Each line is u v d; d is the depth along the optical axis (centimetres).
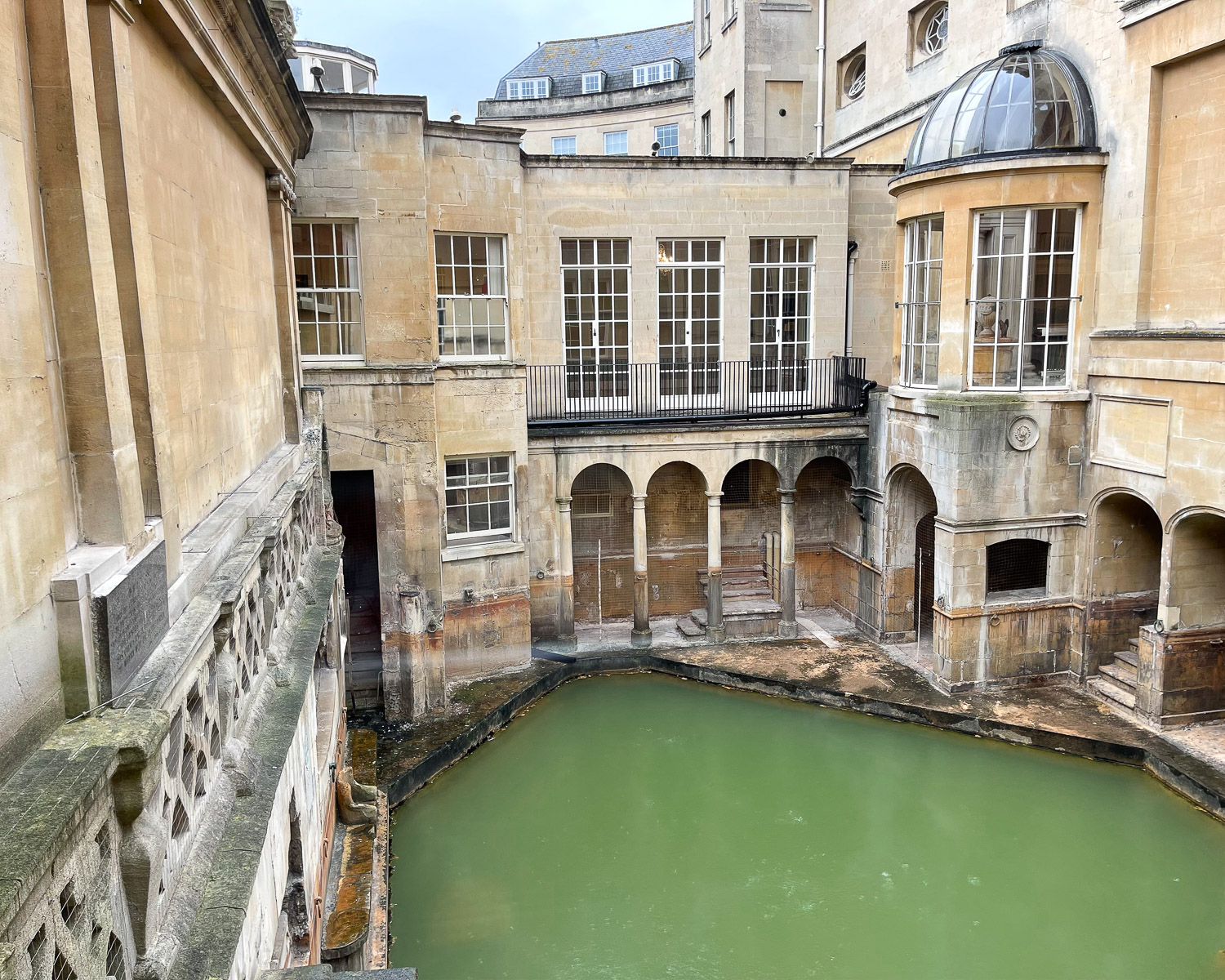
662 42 4141
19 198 308
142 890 312
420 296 1444
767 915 1051
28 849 230
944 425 1508
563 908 1063
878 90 2233
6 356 290
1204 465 1266
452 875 1123
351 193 1398
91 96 352
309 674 615
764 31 2483
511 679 1638
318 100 1358
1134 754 1334
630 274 1828
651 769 1387
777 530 2025
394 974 480
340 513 1576
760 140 2531
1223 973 947
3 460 282
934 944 998
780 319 1920
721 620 1845
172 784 359
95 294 344
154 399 414
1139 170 1355
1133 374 1384
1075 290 1477
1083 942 999
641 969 962
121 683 332
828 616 2003
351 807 1049
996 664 1560
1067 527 1538
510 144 1540
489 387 1590
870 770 1373
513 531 1672
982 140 1454
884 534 1778
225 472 636
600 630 1931
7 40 306
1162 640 1370
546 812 1270
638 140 3794
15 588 283
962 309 1491
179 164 525
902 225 1633
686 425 1758
